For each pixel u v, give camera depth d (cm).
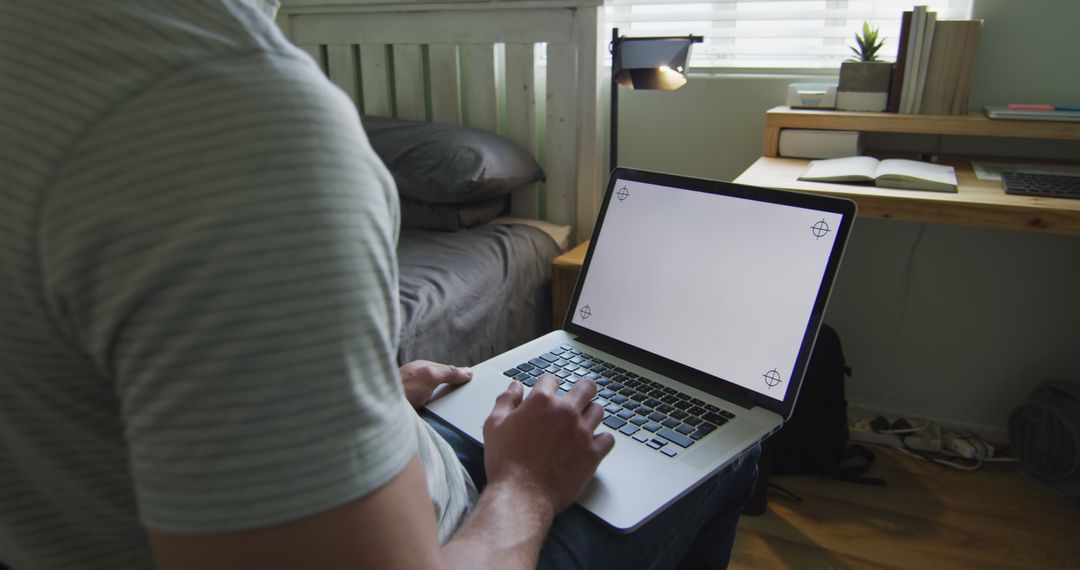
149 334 30
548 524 58
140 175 30
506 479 60
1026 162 169
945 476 177
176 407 31
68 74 31
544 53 222
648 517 63
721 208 92
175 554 32
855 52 178
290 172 32
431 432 71
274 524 32
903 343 195
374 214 35
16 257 31
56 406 35
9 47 31
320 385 32
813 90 180
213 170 30
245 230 31
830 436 175
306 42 235
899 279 191
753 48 200
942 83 161
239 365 31
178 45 32
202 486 31
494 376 91
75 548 41
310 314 32
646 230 99
